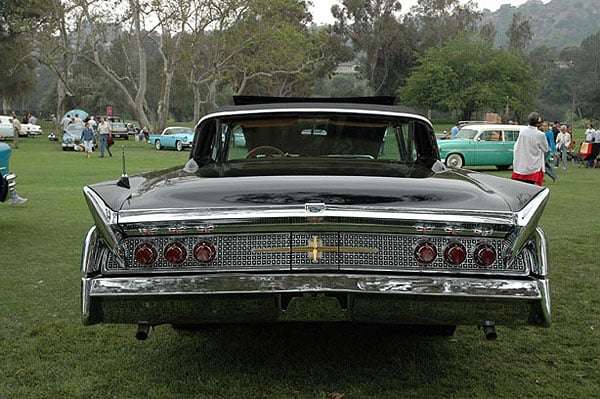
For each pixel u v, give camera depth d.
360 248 3.32
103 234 3.32
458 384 3.86
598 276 6.46
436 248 3.31
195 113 49.59
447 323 3.32
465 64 75.19
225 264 3.33
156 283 3.25
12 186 8.18
